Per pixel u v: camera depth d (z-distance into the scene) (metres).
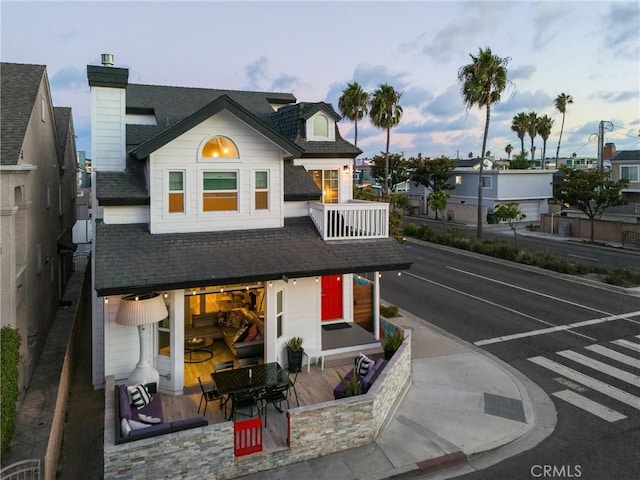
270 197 13.61
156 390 11.16
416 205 59.69
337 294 16.41
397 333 13.26
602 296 21.64
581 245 36.12
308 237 13.71
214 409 10.75
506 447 9.83
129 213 12.62
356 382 10.29
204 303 15.55
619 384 12.77
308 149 16.53
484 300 21.30
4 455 9.12
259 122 12.78
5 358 9.15
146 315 10.62
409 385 12.62
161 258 11.62
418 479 8.82
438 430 10.36
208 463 8.45
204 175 12.82
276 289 12.59
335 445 9.47
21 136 12.23
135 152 11.96
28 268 13.24
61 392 10.73
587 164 103.00
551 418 10.99
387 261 13.32
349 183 17.33
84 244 34.97
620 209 42.66
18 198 12.88
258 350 13.09
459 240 34.72
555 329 17.31
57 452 9.39
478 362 14.30
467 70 36.25
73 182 30.06
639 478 8.73
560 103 77.12
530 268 27.59
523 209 50.31
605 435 10.23
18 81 15.18
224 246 12.50
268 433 9.69
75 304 19.70
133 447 7.95
